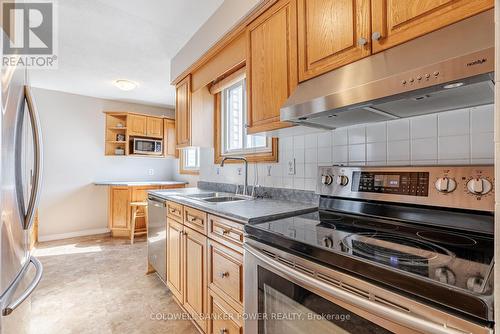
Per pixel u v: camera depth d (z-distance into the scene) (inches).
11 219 40.8
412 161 47.8
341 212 53.9
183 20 83.4
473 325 20.2
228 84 94.7
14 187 42.4
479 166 36.7
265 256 40.8
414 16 36.3
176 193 98.7
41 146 50.6
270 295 41.3
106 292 92.6
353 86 39.6
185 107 105.1
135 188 166.9
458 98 37.0
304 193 68.0
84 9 76.2
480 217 36.6
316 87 47.1
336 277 30.4
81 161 170.1
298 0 53.2
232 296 53.8
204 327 64.7
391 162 50.6
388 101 37.6
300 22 52.7
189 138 102.0
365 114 46.0
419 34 35.8
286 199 73.2
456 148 42.8
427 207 41.9
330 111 43.5
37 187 49.2
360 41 40.9
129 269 113.7
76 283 99.7
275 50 58.9
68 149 165.5
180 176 195.0
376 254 29.8
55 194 161.0
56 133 161.3
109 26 85.7
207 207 62.2
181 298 77.4
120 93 164.4
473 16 31.2
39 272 48.7
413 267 25.9
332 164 61.1
